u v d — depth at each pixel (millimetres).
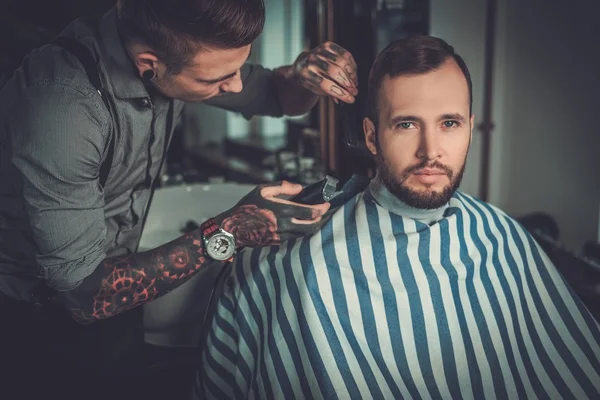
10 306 1896
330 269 1255
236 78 1192
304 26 2773
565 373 1274
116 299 1238
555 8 2625
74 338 1832
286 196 1298
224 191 2172
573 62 2617
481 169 2916
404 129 1206
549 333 1309
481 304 1274
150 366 1832
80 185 1183
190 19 1026
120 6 1147
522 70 2781
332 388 1183
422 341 1242
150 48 1124
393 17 2285
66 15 2496
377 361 1224
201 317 1699
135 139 1364
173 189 2135
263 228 1216
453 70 1187
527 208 2926
